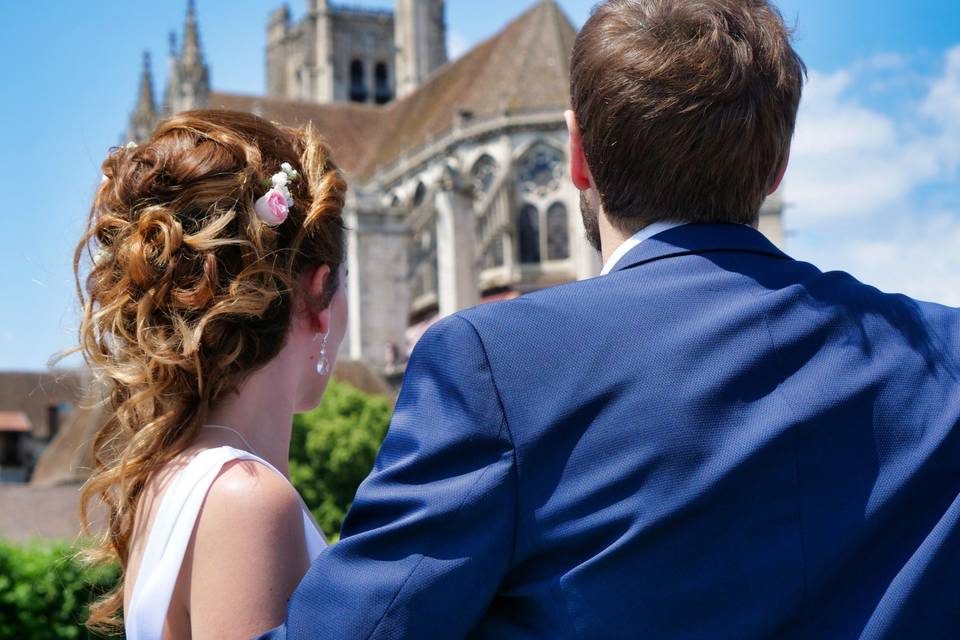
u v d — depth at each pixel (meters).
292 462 36.31
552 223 63.38
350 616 2.25
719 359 2.39
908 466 2.34
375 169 78.00
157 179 2.86
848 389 2.38
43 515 41.41
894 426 2.37
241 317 2.77
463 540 2.30
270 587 2.48
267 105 85.06
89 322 2.83
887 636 2.24
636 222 2.69
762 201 2.72
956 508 2.30
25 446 97.62
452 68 80.31
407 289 56.59
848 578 2.32
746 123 2.53
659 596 2.27
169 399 2.76
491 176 65.25
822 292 2.56
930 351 2.50
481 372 2.42
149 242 2.76
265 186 2.88
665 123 2.53
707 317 2.46
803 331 2.45
